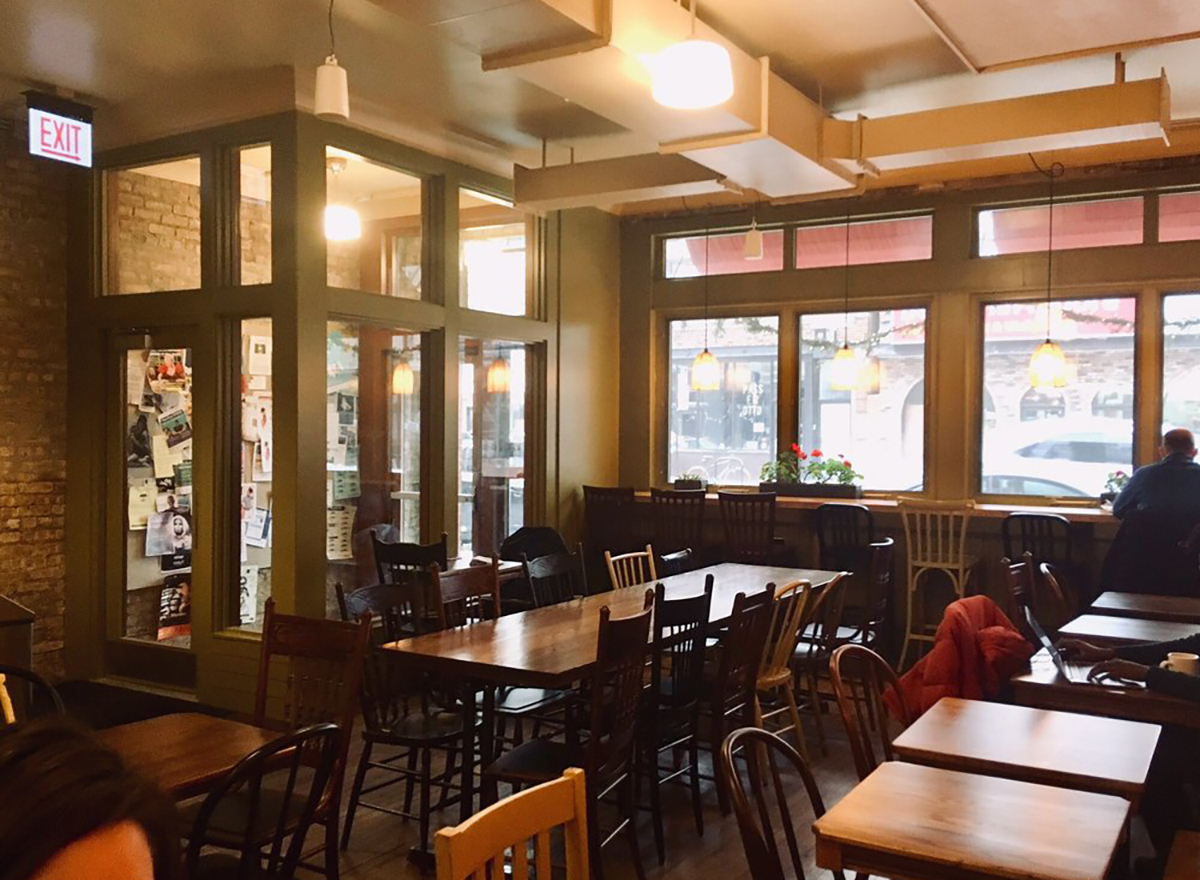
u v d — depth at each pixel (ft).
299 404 16.52
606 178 19.12
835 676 8.71
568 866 5.72
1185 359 20.35
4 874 2.07
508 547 20.13
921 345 22.68
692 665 12.73
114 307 18.52
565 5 11.08
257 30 14.20
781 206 23.75
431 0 10.71
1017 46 14.83
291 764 8.25
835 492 22.52
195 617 17.71
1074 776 7.31
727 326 24.85
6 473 18.17
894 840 6.10
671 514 22.97
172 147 17.92
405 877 11.19
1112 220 20.84
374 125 17.75
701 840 12.19
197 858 7.50
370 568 18.57
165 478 18.43
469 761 11.53
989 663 10.59
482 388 21.35
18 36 14.32
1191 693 9.23
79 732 2.38
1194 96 17.56
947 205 21.99
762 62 14.74
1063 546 19.54
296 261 16.49
